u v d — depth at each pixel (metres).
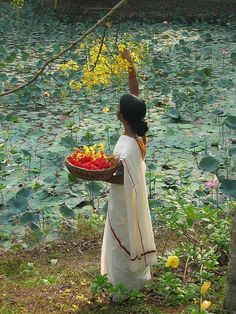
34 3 20.19
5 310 4.25
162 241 5.40
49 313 4.25
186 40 15.31
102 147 4.46
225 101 9.82
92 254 5.34
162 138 7.94
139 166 4.19
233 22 17.45
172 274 4.42
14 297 4.52
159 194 6.31
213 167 6.34
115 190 4.25
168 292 4.34
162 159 7.23
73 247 5.48
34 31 16.88
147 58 12.31
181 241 5.38
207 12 17.66
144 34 15.86
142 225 4.25
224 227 5.00
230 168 7.04
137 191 4.18
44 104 9.88
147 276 4.47
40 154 7.36
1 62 12.77
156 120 8.84
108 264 4.42
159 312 4.16
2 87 10.77
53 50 13.85
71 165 4.05
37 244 5.52
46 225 5.83
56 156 7.23
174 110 8.84
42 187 6.55
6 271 5.06
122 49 4.47
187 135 8.14
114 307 4.28
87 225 5.80
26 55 12.98
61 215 5.90
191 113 9.16
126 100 4.17
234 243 3.99
